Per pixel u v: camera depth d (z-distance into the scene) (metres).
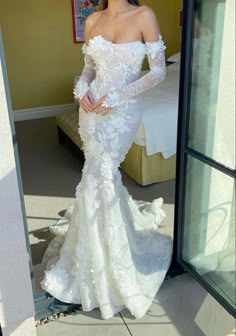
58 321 2.07
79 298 2.10
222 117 1.81
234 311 1.91
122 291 2.03
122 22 1.78
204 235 2.14
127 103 1.89
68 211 2.85
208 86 1.84
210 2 1.71
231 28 1.67
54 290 2.06
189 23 1.77
